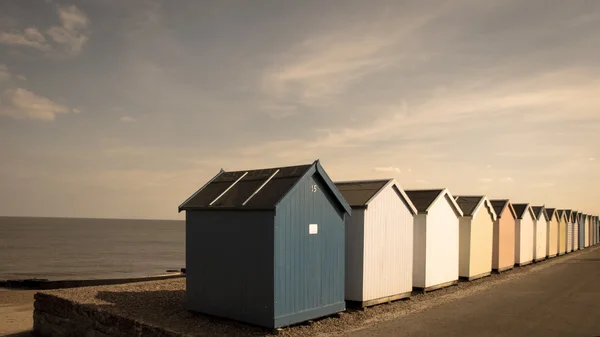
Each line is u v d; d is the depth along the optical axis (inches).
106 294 540.4
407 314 470.9
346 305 500.1
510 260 946.1
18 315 617.9
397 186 543.5
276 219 378.0
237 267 402.3
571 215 1592.0
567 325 428.8
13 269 1813.5
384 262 525.3
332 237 437.4
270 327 374.3
